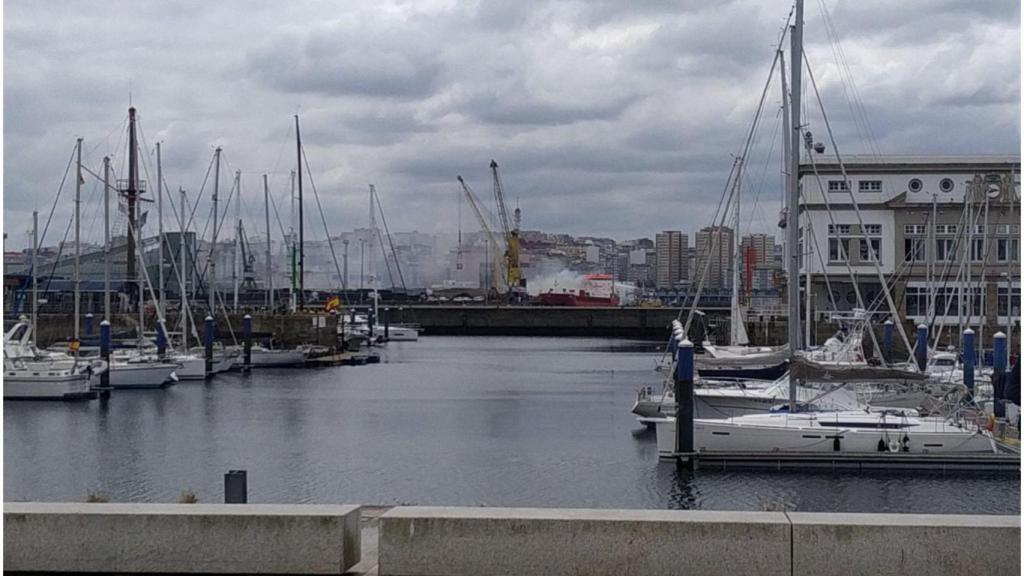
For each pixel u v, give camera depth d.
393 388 77.06
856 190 100.56
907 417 40.03
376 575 11.14
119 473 41.75
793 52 45.00
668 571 10.60
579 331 166.38
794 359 41.53
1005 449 39.12
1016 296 88.88
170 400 67.50
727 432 39.53
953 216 99.62
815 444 38.97
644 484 37.78
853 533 10.48
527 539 10.70
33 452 46.88
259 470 42.25
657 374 88.81
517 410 63.09
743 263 162.00
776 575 10.53
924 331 66.38
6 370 64.81
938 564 10.41
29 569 11.06
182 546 11.03
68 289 111.50
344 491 37.72
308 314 111.94
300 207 123.00
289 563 10.97
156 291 119.25
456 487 38.31
